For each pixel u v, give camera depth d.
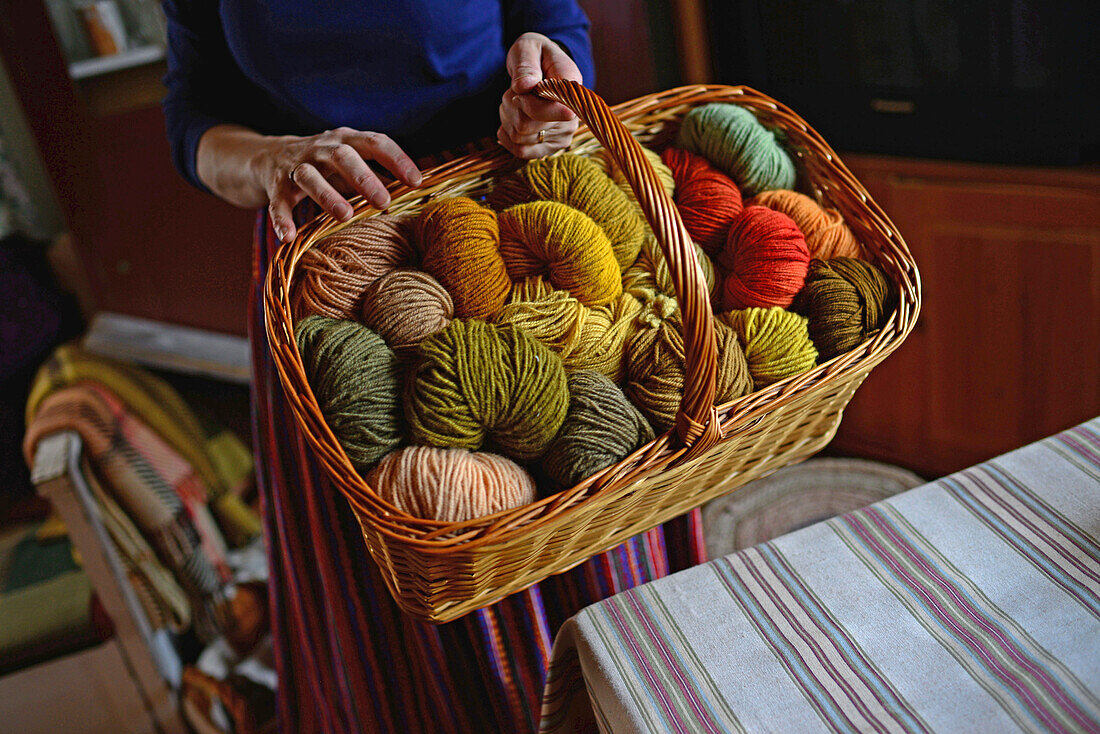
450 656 0.82
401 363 0.65
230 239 1.79
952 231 1.50
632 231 0.73
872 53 1.46
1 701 1.31
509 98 0.72
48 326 1.77
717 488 0.71
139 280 1.81
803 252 0.71
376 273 0.70
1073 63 1.25
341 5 0.74
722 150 0.78
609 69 1.69
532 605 0.78
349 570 0.79
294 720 1.06
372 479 0.60
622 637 0.58
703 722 0.53
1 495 1.67
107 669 1.34
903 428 1.75
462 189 0.77
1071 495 0.64
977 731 0.50
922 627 0.56
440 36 0.76
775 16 1.56
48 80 1.61
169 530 1.44
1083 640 0.54
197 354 1.83
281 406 0.80
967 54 1.35
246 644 1.50
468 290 0.69
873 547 0.62
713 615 0.59
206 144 0.84
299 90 0.77
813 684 0.54
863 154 1.57
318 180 0.69
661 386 0.64
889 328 0.67
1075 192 1.34
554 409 0.61
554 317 0.67
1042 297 1.44
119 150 1.69
